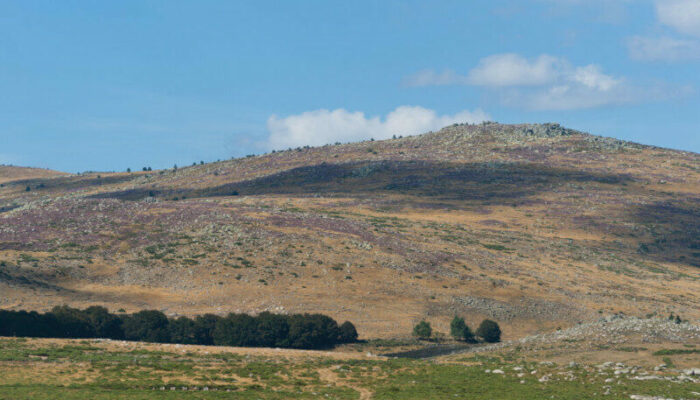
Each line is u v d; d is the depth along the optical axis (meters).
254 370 55.28
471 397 49.97
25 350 56.03
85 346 60.31
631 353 71.31
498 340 116.62
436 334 117.75
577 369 60.00
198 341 95.75
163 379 50.81
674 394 49.34
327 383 53.34
